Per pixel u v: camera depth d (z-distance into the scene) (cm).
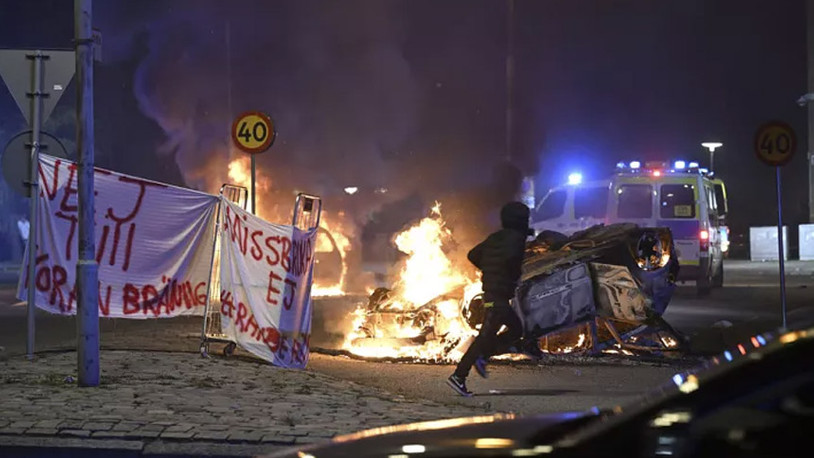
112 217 2166
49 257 2150
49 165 2138
